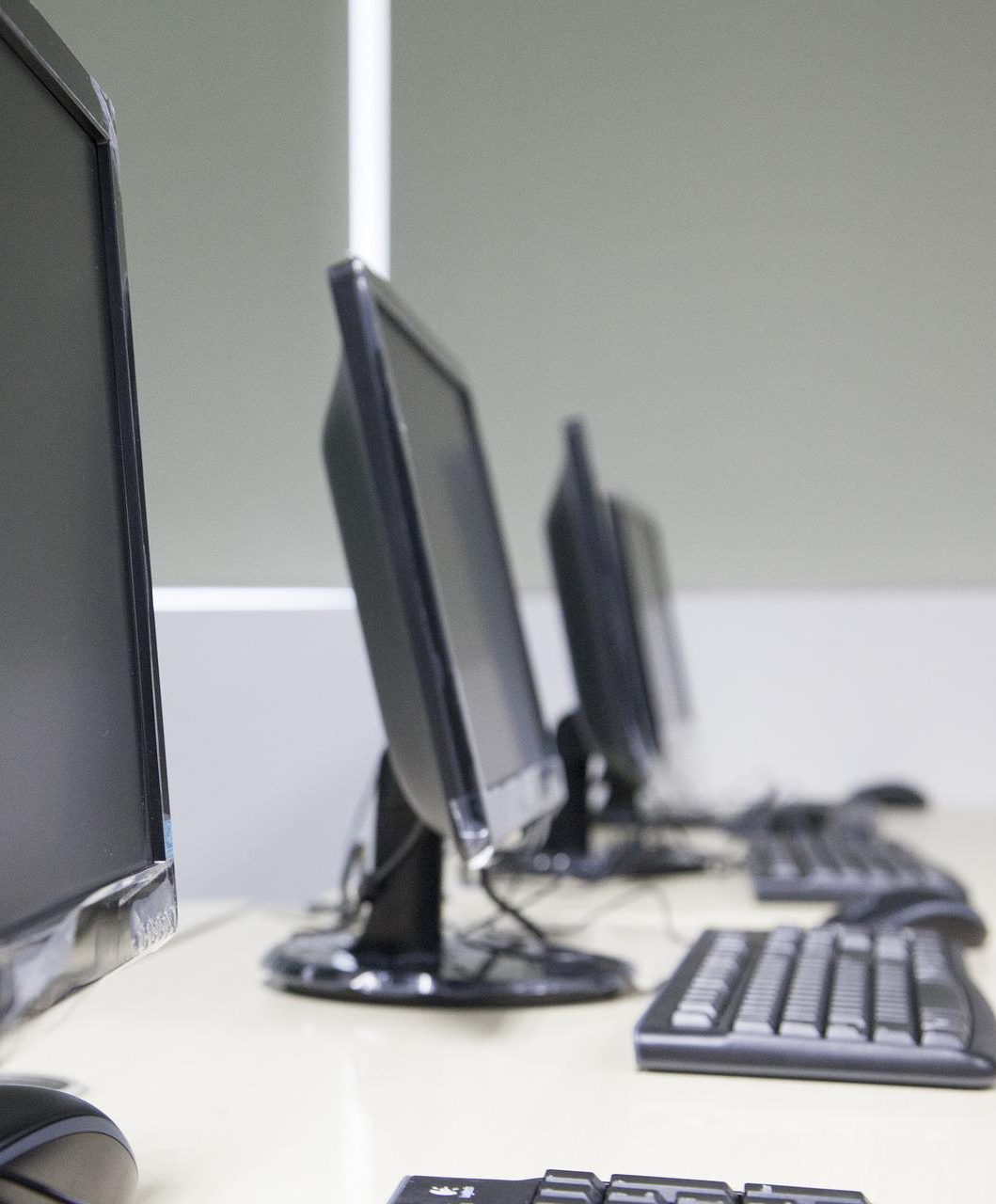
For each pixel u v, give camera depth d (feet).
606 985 2.93
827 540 8.96
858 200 8.79
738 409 8.97
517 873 5.18
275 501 6.51
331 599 6.11
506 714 3.47
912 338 8.82
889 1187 1.72
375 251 8.74
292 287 6.97
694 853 5.74
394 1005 2.86
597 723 5.11
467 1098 2.15
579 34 8.64
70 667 1.58
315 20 7.36
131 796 1.73
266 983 3.09
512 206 8.80
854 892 4.49
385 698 2.78
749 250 8.86
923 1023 2.34
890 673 8.62
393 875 3.02
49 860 1.46
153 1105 2.10
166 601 5.91
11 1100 1.49
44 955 1.34
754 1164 1.81
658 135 8.77
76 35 6.05
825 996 2.49
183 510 6.30
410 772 2.76
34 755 1.46
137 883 1.63
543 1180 1.55
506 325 8.94
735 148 8.79
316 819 5.78
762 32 8.68
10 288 1.51
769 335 8.91
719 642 8.78
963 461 8.80
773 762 8.68
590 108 8.71
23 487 1.50
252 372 6.66
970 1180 1.75
